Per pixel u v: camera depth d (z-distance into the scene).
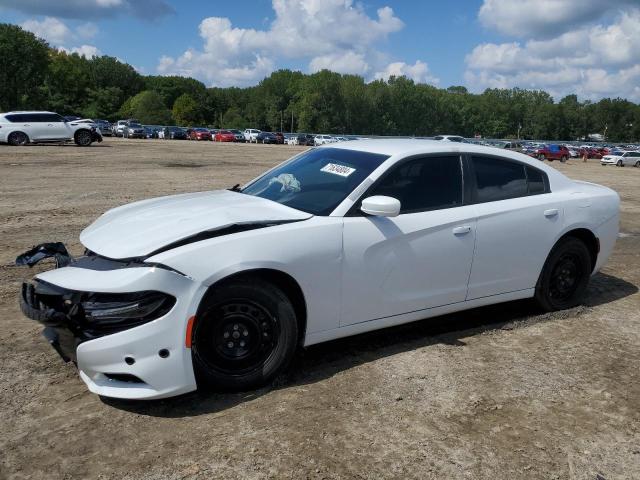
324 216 3.63
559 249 4.74
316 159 4.45
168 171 17.33
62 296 3.01
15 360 3.67
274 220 3.49
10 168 16.34
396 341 4.20
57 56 120.62
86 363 2.94
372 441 2.88
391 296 3.83
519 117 160.00
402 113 136.25
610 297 5.52
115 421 3.00
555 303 4.89
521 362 3.90
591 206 4.89
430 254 3.94
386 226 3.75
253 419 3.05
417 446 2.86
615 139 161.25
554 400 3.39
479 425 3.08
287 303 3.35
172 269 3.00
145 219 3.57
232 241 3.21
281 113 126.44
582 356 4.05
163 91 151.25
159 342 2.96
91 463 2.64
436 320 4.70
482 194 4.33
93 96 123.31
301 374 3.61
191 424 2.99
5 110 98.81
